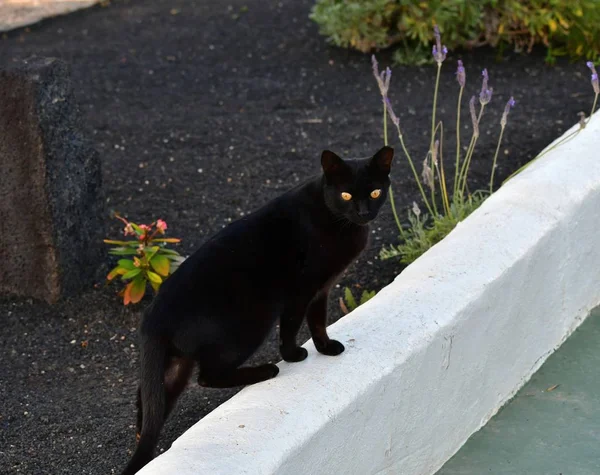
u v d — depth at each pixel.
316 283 2.49
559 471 2.59
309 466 2.31
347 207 2.48
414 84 4.27
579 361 2.89
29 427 2.62
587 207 2.93
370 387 2.41
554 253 2.84
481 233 2.79
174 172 3.58
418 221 3.10
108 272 3.14
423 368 2.51
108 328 2.94
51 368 2.80
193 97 4.24
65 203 3.00
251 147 3.72
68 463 2.53
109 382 2.76
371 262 3.12
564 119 3.79
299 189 2.51
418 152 3.65
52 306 3.02
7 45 4.93
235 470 2.21
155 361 2.37
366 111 4.00
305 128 3.85
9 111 2.91
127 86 4.39
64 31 5.19
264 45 4.89
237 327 2.43
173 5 5.66
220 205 3.40
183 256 3.15
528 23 4.36
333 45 4.81
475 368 2.65
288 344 2.50
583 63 4.39
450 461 2.63
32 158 2.93
